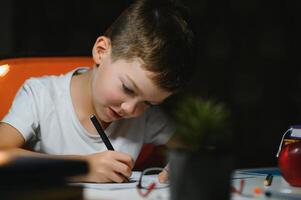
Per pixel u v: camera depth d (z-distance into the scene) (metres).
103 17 2.49
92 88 1.29
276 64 2.60
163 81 1.14
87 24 2.47
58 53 2.43
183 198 0.63
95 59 1.27
